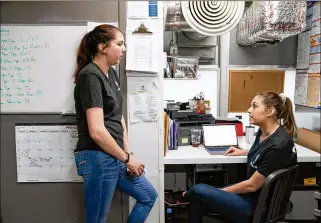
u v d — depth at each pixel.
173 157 2.12
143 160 2.09
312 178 2.36
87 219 1.66
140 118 2.05
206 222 2.14
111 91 1.63
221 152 2.23
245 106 2.99
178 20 2.33
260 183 1.72
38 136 2.03
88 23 1.96
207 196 1.79
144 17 1.97
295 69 2.98
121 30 1.98
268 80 2.98
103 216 1.67
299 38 2.87
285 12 2.21
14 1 1.93
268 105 1.79
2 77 1.98
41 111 2.00
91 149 1.60
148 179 2.10
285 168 1.69
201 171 2.53
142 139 2.07
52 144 2.04
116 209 2.11
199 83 2.96
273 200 1.63
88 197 1.63
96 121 1.49
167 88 2.96
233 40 2.91
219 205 1.78
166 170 3.05
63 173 2.06
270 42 2.62
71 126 2.02
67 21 1.96
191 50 2.89
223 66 2.93
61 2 1.95
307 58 2.71
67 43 1.96
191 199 1.88
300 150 2.37
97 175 1.59
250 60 2.95
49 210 2.10
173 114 2.52
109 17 1.98
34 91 1.99
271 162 1.68
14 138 2.04
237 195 1.81
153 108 2.04
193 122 2.52
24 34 1.95
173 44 2.85
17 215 2.10
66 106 2.00
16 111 2.00
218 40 2.92
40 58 1.97
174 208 2.49
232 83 2.96
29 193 2.09
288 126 1.92
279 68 2.97
